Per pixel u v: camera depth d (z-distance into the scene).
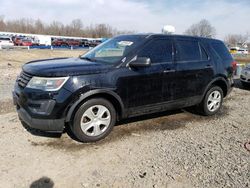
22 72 4.02
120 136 4.23
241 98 7.45
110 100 4.08
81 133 3.81
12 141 3.88
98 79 3.78
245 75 9.05
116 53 4.33
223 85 5.70
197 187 2.89
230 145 4.00
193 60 4.98
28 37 46.44
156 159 3.48
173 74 4.61
